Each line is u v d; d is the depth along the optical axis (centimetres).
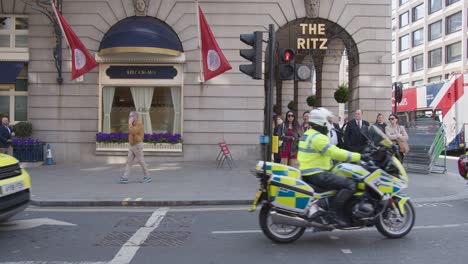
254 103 1578
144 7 1565
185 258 558
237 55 1578
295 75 1001
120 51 1476
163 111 1619
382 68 1600
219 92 1576
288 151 1126
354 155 584
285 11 1587
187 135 1577
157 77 1594
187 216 811
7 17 1598
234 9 1578
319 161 614
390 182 614
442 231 682
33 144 1504
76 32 1571
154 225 741
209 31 1436
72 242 635
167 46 1509
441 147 1385
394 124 1194
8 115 1625
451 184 1155
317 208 600
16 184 668
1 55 1579
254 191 1018
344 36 1630
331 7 1590
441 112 2139
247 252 581
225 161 1561
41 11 1512
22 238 657
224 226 730
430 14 5344
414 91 2412
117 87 1614
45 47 1575
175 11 1573
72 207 902
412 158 1412
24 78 1620
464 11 4603
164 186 1088
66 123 1577
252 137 1575
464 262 535
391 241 629
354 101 1644
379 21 1602
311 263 535
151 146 1574
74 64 1445
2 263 538
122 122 1614
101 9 1570
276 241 614
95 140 1576
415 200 948
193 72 1573
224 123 1578
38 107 1573
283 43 1784
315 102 2308
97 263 539
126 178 1141
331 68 2217
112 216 814
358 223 607
